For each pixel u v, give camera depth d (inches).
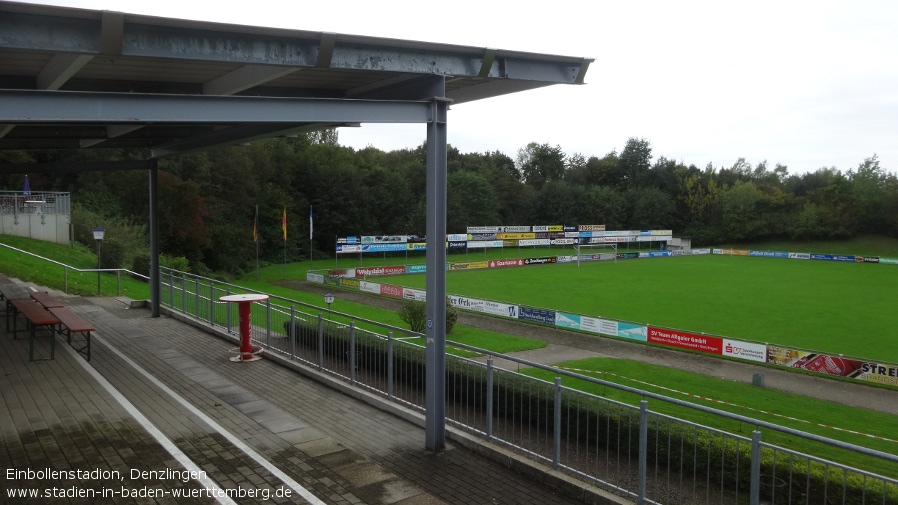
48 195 1325.0
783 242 3395.7
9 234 1179.3
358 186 2819.9
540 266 2295.8
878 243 3154.5
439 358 297.4
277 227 2450.8
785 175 4084.6
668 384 660.1
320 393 380.5
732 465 297.0
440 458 288.5
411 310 883.4
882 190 3257.9
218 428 311.9
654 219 3646.7
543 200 3587.6
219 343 505.7
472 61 300.5
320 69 281.7
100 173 1710.1
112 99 212.7
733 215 3484.3
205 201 1956.2
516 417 360.8
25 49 205.0
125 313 635.5
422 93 303.0
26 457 267.7
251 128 394.9
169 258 1341.0
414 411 339.0
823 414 577.3
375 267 2070.6
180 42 231.0
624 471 302.0
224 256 1957.4
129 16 212.5
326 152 2957.7
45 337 499.8
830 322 1134.4
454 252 2930.6
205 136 452.1
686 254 3034.0
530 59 319.9
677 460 315.3
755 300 1409.9
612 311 1248.8
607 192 3619.6
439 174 292.8
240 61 243.3
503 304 1157.7
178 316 605.3
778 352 790.5
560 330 1027.9
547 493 257.3
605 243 2952.8
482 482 264.4
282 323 502.0
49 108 201.6
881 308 1304.1
